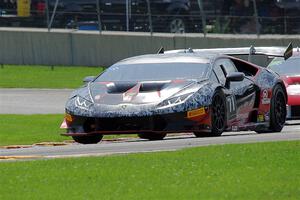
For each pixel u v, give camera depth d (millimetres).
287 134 39094
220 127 38344
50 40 107250
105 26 107062
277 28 101250
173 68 39125
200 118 36875
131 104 36969
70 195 20984
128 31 106875
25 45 107625
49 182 22781
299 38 100188
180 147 32375
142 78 38594
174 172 23844
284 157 26453
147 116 36562
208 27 103688
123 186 21953
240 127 40031
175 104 36688
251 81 41156
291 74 53312
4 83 89250
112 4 106875
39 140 43625
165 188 21562
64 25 107688
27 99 74000
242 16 102438
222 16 103250
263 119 41812
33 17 108438
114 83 38469
